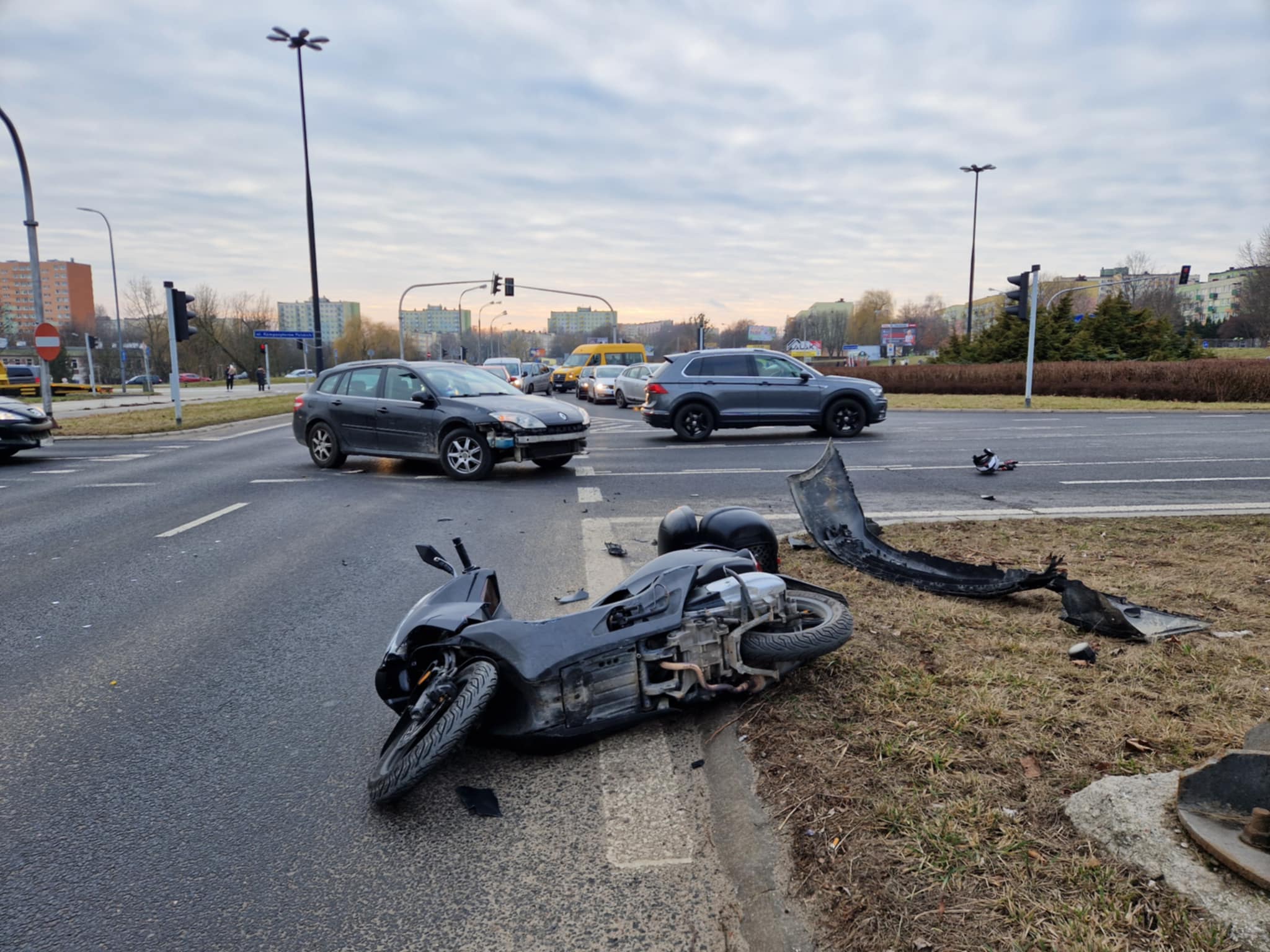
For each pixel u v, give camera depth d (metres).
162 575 6.59
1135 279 40.53
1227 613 4.50
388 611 5.54
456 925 2.47
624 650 3.39
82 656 4.81
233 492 10.56
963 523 7.18
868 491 9.35
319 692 4.23
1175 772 2.72
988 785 2.80
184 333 20.00
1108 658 3.90
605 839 2.90
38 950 2.40
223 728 3.85
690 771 3.32
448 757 3.29
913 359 97.44
